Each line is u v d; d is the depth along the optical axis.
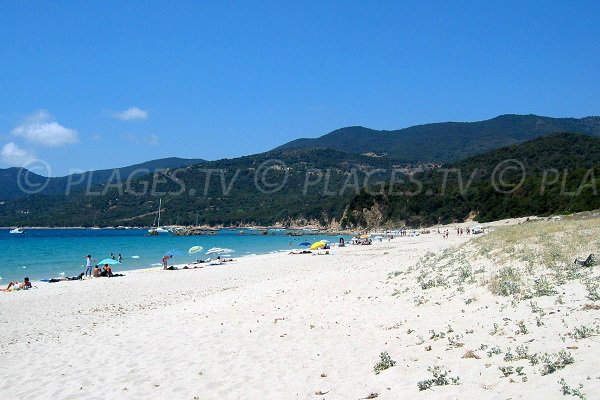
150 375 10.66
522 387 6.98
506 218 89.69
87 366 11.66
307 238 110.50
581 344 8.13
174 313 18.25
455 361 8.87
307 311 15.84
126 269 46.19
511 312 11.01
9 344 14.84
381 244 64.69
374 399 7.94
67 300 24.47
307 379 9.54
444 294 14.28
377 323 12.93
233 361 11.25
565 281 12.41
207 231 148.00
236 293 22.31
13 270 44.91
